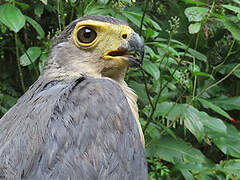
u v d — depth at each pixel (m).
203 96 0.65
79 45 0.45
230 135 0.61
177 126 0.65
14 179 0.39
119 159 0.41
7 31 0.66
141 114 0.58
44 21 0.66
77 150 0.40
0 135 0.42
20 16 0.48
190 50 0.57
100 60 0.45
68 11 0.56
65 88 0.42
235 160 0.58
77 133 0.40
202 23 0.53
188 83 0.54
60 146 0.39
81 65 0.45
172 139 0.59
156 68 0.52
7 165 0.40
